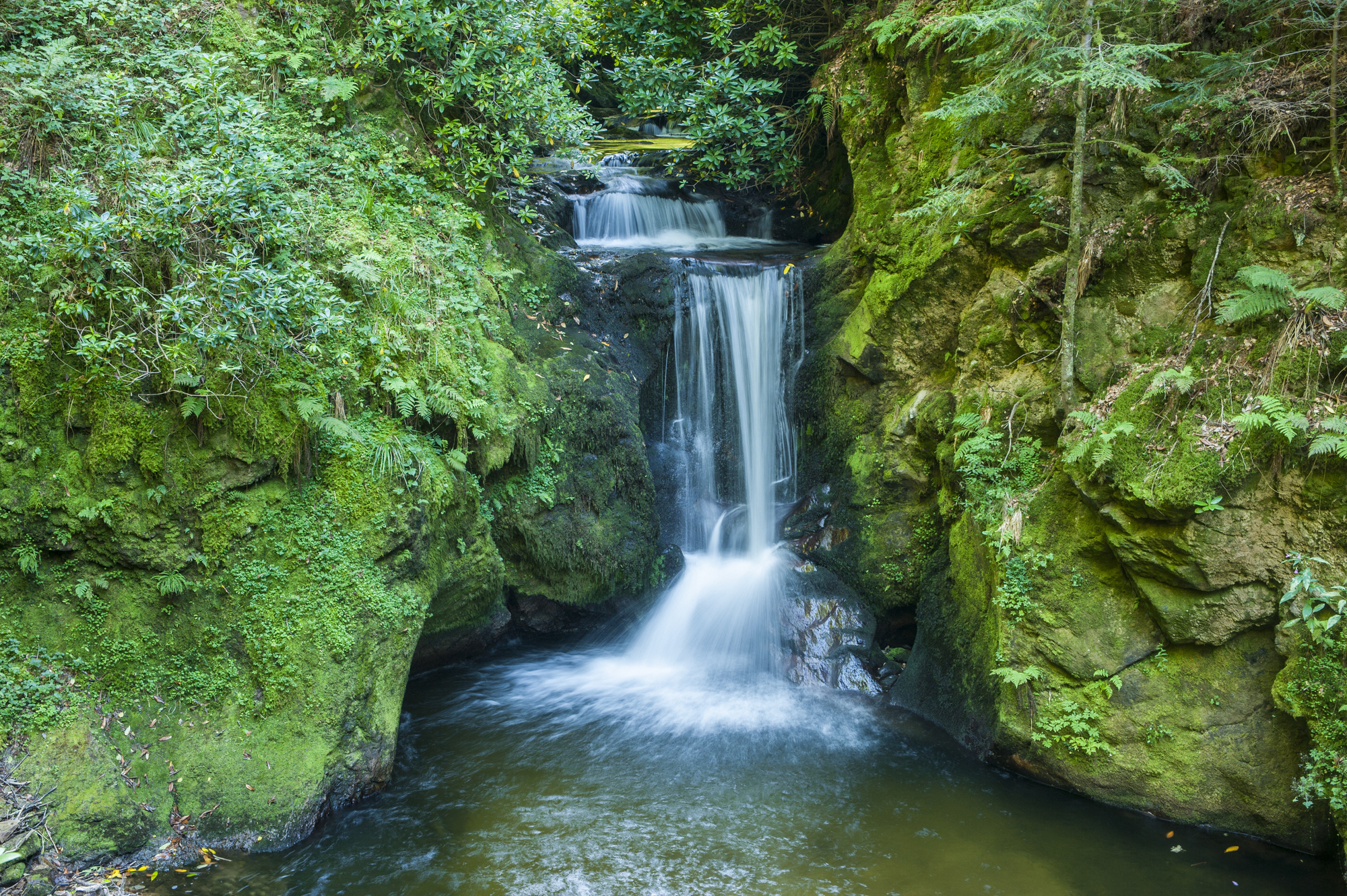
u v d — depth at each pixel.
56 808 4.92
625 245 11.38
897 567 8.35
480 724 7.22
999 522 6.69
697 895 5.05
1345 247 5.48
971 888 5.14
